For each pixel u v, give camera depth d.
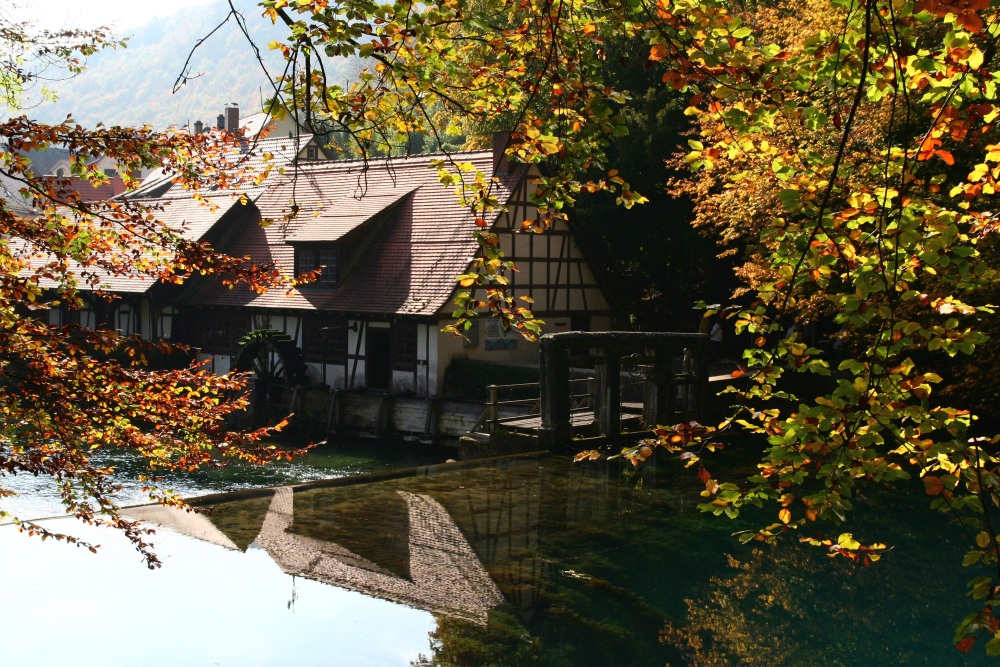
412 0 3.73
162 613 8.03
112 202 5.54
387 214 26.28
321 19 3.75
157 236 5.69
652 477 14.04
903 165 3.32
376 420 23.59
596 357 15.87
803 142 10.41
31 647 7.24
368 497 12.48
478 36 4.07
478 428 16.80
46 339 4.94
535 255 25.08
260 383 25.38
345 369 25.22
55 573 9.02
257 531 10.65
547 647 7.62
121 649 7.21
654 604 8.74
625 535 10.98
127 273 5.78
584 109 3.80
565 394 15.52
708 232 18.97
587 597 8.87
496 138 24.58
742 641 7.91
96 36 7.05
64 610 8.03
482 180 3.95
